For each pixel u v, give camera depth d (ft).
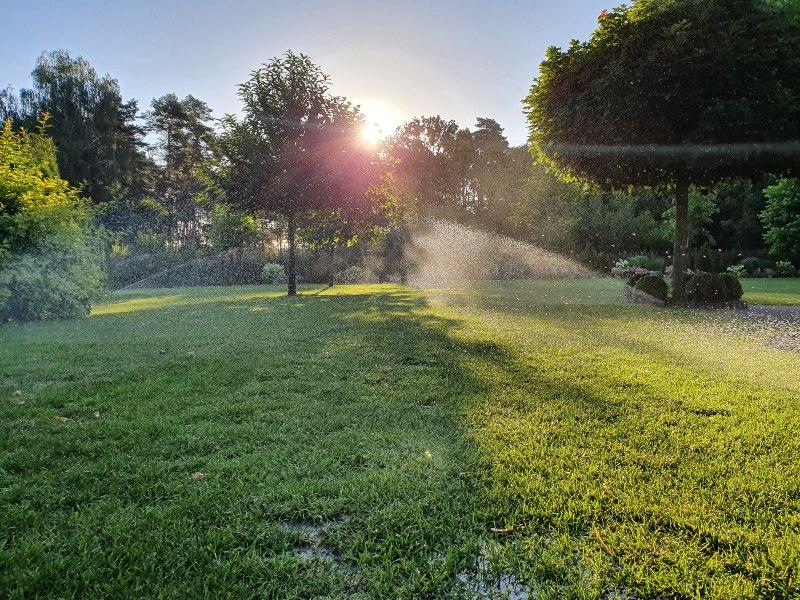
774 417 10.09
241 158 45.57
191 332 22.77
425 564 5.51
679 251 34.53
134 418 10.37
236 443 8.98
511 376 13.58
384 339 19.69
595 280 70.08
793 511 6.44
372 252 79.51
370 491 7.09
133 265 81.15
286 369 14.69
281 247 90.48
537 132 37.29
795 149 28.53
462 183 103.76
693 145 30.01
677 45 27.55
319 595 5.08
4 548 5.83
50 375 14.30
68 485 7.41
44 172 36.32
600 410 10.64
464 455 8.33
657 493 6.91
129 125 119.75
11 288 28.35
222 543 5.90
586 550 5.68
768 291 46.06
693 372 14.05
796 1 28.66
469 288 54.75
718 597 4.91
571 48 33.50
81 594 5.05
